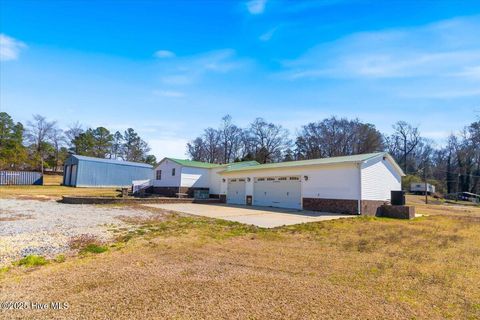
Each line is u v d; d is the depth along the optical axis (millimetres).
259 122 53750
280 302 3602
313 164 16812
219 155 55812
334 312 3336
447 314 3344
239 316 3207
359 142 50500
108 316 3158
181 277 4543
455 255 6188
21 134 45594
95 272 4730
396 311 3396
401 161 54500
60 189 26734
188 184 26016
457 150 49875
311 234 8773
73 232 8242
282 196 18766
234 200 22859
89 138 53125
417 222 12625
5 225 9102
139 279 4406
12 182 29891
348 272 4906
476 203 39906
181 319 3117
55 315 3166
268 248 6750
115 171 31516
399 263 5492
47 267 5012
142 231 8711
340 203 15523
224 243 7262
